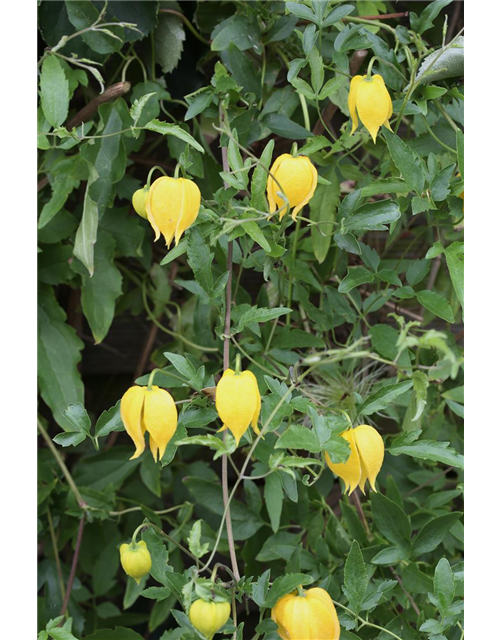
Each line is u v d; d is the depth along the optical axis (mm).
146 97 937
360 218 959
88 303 1089
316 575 1043
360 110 926
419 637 1018
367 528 1083
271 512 1024
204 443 860
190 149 1064
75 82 1047
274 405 912
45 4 1040
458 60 993
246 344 1045
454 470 1167
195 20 1075
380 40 990
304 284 1104
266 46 1073
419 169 958
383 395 912
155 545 937
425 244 1203
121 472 1142
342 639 929
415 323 842
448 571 915
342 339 1148
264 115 1023
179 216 894
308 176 913
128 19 1040
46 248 1097
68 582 1117
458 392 1090
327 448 871
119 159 1053
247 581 884
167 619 1221
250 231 919
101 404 1301
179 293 1252
